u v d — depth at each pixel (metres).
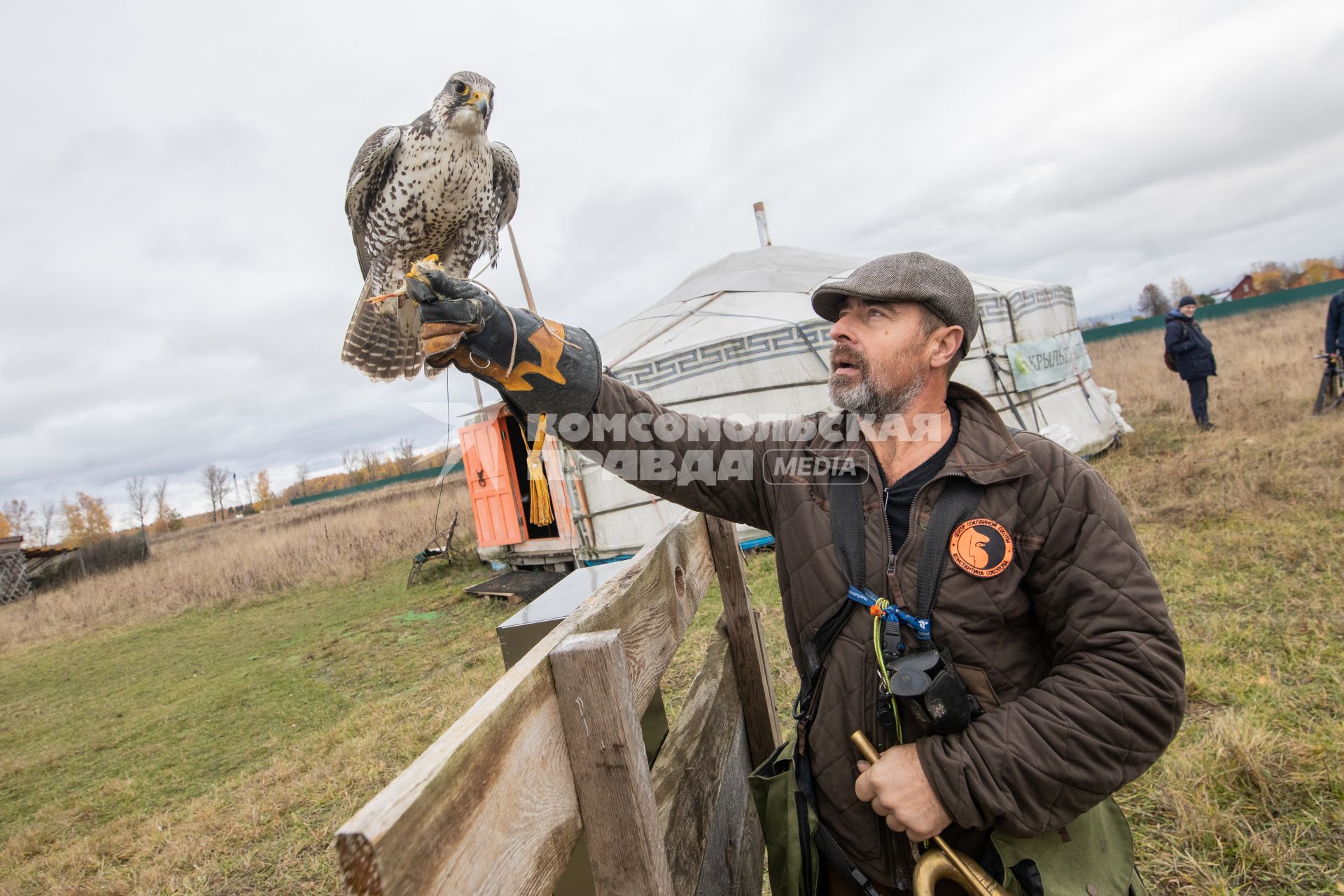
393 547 15.49
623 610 1.23
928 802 1.22
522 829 0.80
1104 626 1.24
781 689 4.22
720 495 1.61
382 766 4.81
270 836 4.23
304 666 8.14
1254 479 6.39
